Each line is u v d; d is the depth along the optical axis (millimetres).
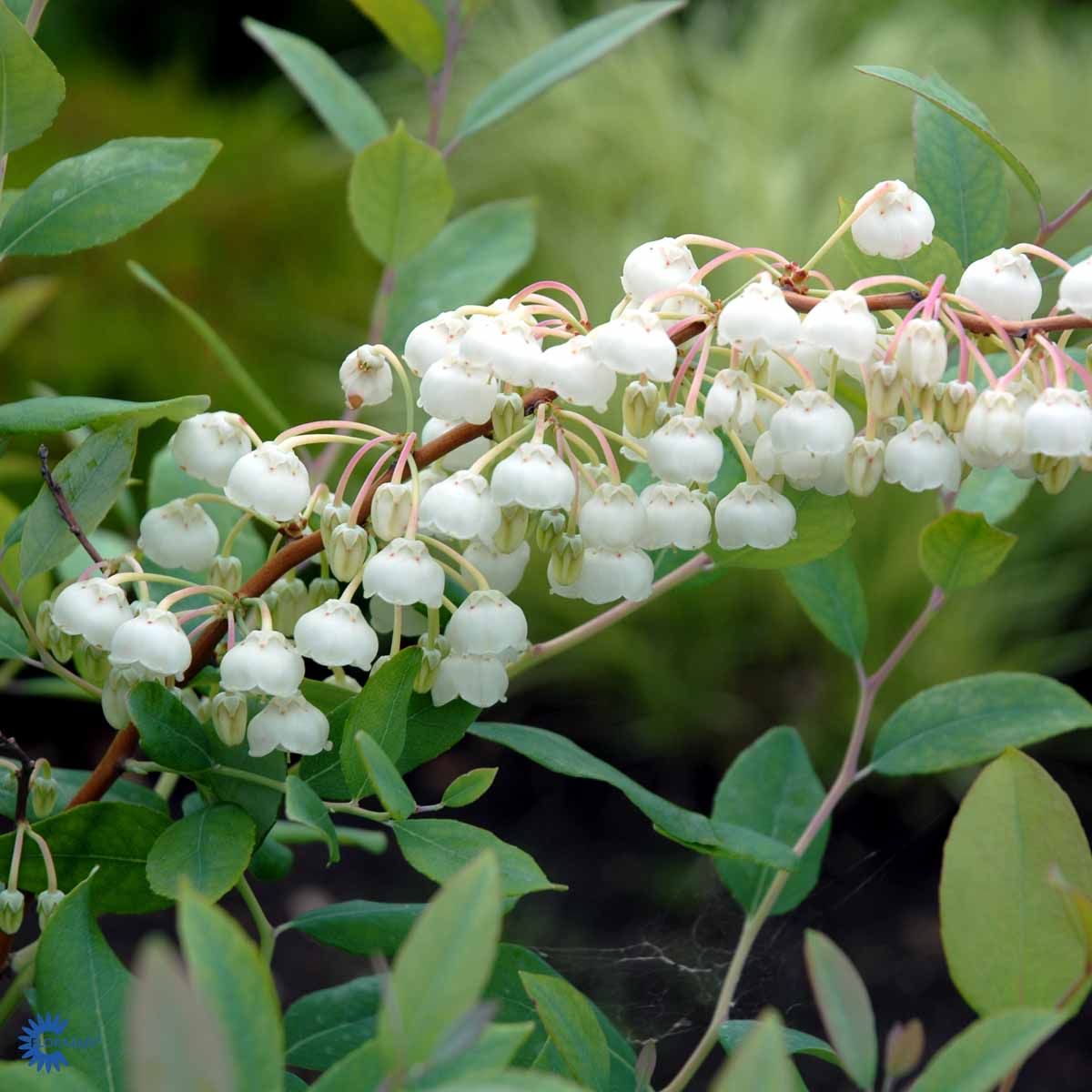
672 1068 1138
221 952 602
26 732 1631
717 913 1077
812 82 2168
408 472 704
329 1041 727
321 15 2613
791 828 797
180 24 2543
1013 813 652
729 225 1857
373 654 686
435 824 676
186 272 1854
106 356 1741
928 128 748
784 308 677
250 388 810
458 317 694
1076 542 1663
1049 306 1395
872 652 1610
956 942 652
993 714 759
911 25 2266
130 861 707
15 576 764
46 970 652
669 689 1634
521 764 1679
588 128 2064
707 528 693
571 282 1867
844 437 683
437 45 826
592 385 680
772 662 1642
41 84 702
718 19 2492
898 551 1616
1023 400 680
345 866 1479
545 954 981
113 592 692
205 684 725
